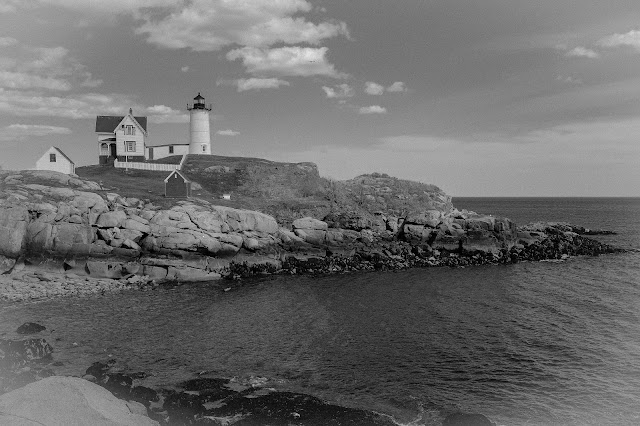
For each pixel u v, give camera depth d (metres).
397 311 48.53
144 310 47.81
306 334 41.09
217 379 31.64
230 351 36.91
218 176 96.38
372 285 60.97
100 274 60.44
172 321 44.19
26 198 61.19
